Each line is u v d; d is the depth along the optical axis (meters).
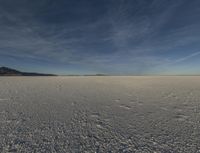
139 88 17.22
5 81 23.14
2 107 7.73
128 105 8.85
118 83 23.67
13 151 3.61
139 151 3.68
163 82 25.00
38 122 5.66
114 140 4.29
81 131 4.91
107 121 5.98
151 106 8.62
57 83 21.89
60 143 4.06
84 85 20.11
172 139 4.33
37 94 12.06
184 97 11.38
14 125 5.28
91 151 3.67
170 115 6.82
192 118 6.32
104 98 11.02
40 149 3.72
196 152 3.61
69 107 8.16
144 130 5.04
